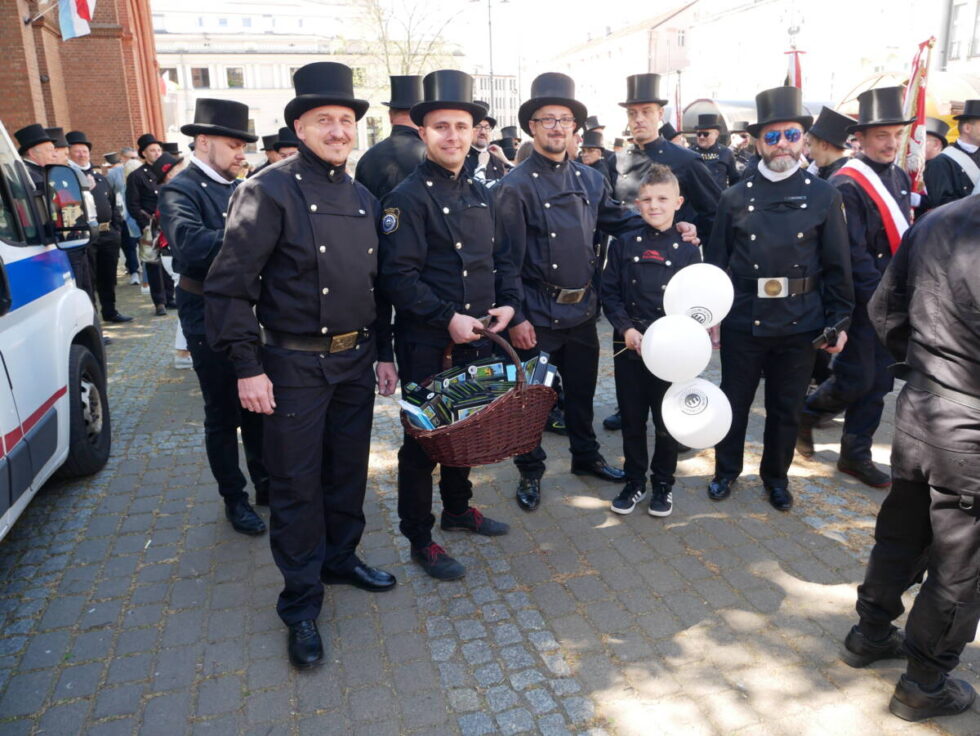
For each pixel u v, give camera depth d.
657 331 3.28
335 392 2.97
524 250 3.64
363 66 33.25
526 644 2.91
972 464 2.16
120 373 6.61
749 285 3.66
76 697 2.67
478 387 3.11
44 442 3.43
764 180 3.63
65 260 4.26
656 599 3.18
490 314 3.26
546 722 2.52
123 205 10.91
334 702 2.63
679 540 3.64
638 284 3.70
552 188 3.64
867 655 2.72
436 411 3.07
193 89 56.16
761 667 2.76
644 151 5.08
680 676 2.72
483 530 3.72
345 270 2.77
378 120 50.34
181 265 3.39
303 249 2.68
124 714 2.59
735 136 12.67
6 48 10.62
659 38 40.78
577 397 4.12
